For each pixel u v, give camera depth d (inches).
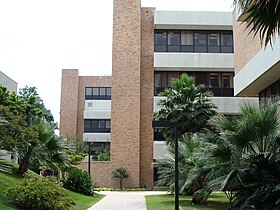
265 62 585.9
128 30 1289.4
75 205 600.4
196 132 881.5
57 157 752.3
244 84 703.1
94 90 2025.1
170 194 903.7
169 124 476.4
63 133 1871.3
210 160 478.6
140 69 1288.1
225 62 1285.7
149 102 1286.9
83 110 1990.7
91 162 1264.8
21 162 719.7
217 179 448.8
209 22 1296.8
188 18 1299.2
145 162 1259.2
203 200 641.0
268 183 426.3
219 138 466.3
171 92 957.8
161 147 1241.4
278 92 652.1
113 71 1275.8
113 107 1264.8
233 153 453.4
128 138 1251.8
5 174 654.5
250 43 697.0
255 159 447.2
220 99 1256.2
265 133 442.0
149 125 1277.1
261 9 256.5
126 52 1283.2
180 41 1316.4
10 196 494.3
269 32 269.9
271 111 444.8
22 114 706.8
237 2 269.9
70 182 816.3
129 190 1167.6
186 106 921.5
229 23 1293.1
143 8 1328.7
